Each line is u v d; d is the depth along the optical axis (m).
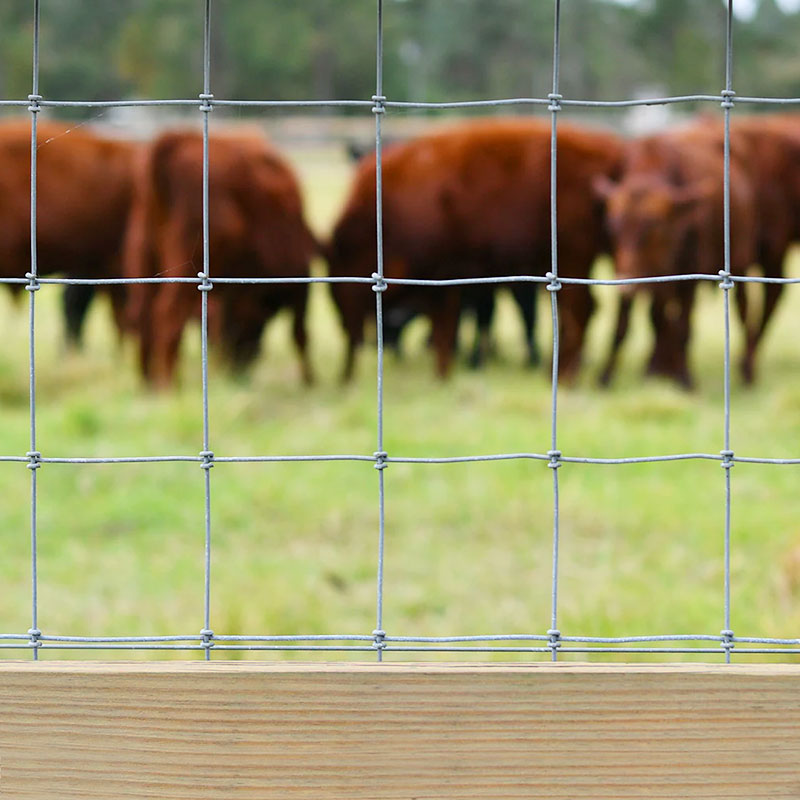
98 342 11.91
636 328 13.30
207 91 2.31
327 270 10.55
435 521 5.80
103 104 2.34
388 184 10.56
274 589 4.80
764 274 10.70
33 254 2.34
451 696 2.19
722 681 2.18
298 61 40.97
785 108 21.95
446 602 4.76
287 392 9.18
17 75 38.28
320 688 2.19
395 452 6.97
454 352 10.41
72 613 4.58
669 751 2.19
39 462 2.32
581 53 45.22
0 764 2.19
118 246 10.30
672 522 5.68
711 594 4.68
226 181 9.41
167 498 6.07
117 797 2.20
